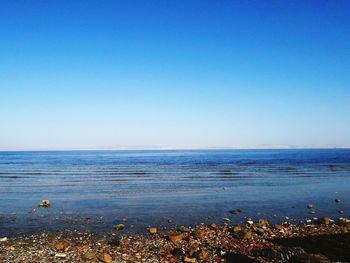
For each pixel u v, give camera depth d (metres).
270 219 26.38
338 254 16.33
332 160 129.50
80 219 26.00
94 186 47.94
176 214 28.09
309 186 47.66
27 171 77.44
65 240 19.89
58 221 25.28
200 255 16.17
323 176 62.84
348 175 65.00
